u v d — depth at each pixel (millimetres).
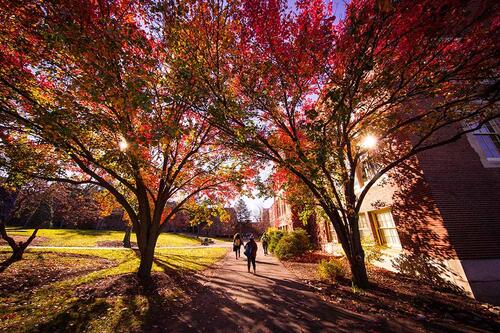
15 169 6949
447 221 7641
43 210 27219
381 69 5867
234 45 5695
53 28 4293
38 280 8867
